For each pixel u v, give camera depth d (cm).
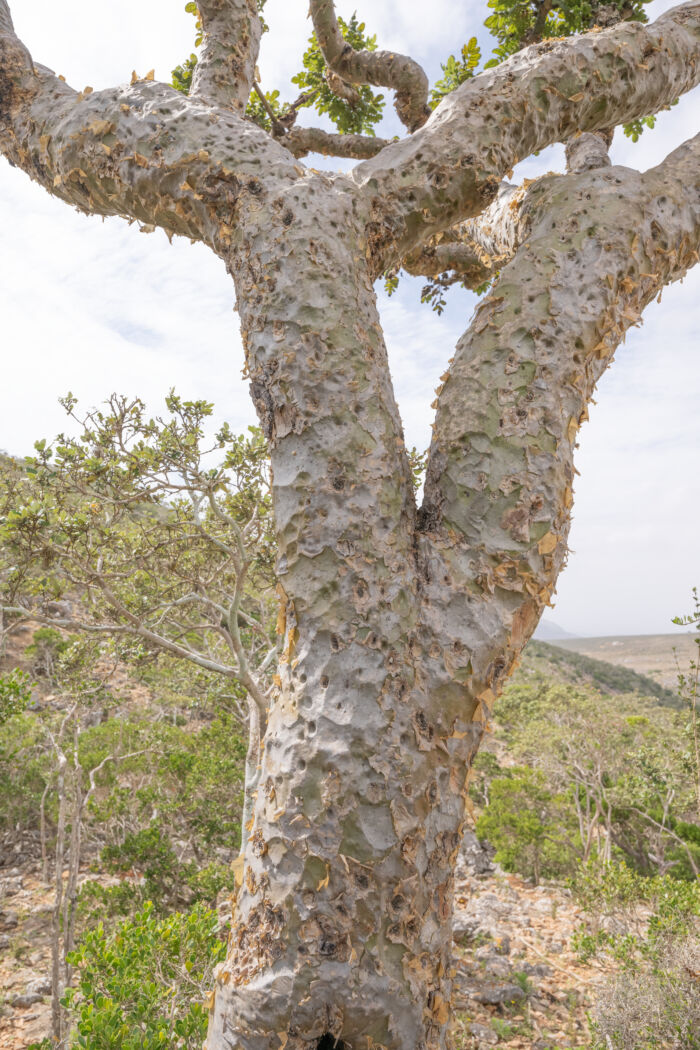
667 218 182
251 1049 131
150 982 378
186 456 444
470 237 297
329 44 323
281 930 131
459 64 416
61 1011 590
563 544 162
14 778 1161
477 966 842
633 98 212
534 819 1344
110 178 196
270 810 139
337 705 138
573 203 182
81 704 642
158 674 733
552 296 168
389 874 132
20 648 1449
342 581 145
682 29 225
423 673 145
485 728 152
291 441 155
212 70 225
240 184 175
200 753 1083
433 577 154
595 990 643
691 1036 540
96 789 1080
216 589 541
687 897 744
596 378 175
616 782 1478
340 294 163
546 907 1105
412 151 189
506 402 161
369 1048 129
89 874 1060
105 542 450
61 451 437
